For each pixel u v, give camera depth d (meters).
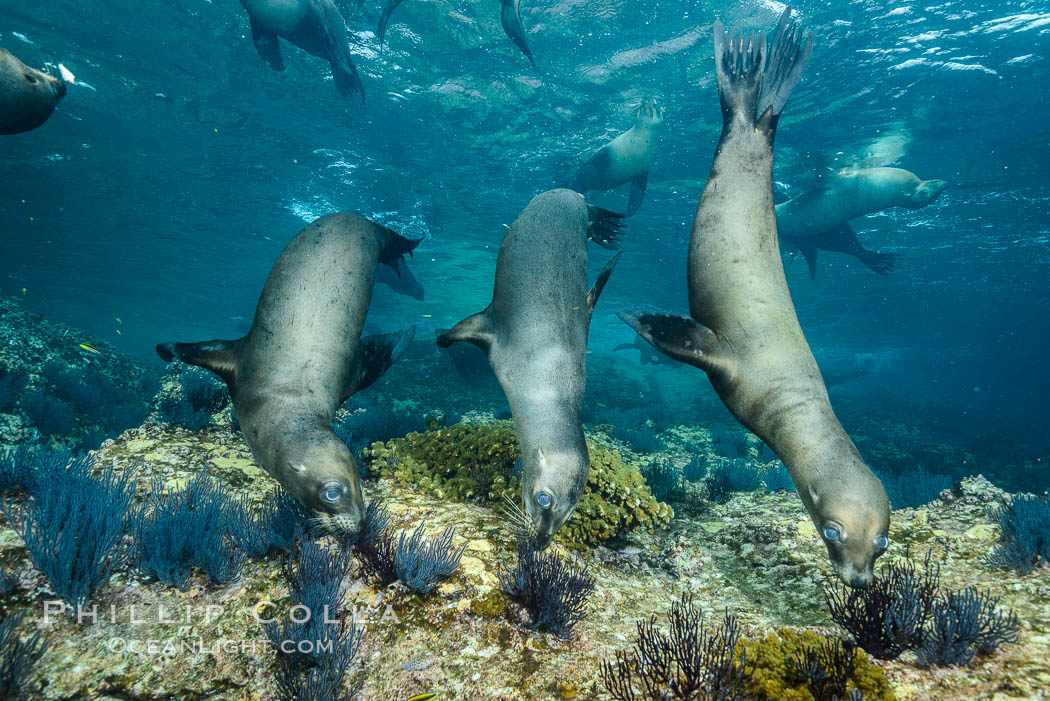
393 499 5.19
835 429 3.10
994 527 4.78
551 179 21.14
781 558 4.87
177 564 3.83
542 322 3.33
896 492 6.91
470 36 14.36
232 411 7.25
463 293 38.69
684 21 13.78
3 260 35.88
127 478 4.60
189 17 14.02
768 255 3.43
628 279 32.72
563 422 3.12
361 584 3.84
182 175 21.94
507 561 4.13
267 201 24.25
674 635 3.29
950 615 3.20
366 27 14.04
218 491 4.61
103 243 30.52
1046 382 98.31
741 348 3.35
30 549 3.57
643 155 12.81
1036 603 3.64
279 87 16.36
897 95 15.48
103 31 14.41
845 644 3.17
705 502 6.89
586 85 15.93
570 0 13.23
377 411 8.79
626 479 5.51
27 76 3.41
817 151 18.28
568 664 3.26
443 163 20.34
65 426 9.24
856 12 13.02
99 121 18.28
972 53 13.95
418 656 3.33
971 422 29.50
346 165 20.80
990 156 18.23
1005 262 28.41
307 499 3.28
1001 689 2.84
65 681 3.11
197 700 3.07
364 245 3.98
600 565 4.71
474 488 5.39
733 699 2.74
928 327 47.88
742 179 3.47
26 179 22.41
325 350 3.57
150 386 13.82
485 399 17.78
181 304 46.62
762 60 3.56
